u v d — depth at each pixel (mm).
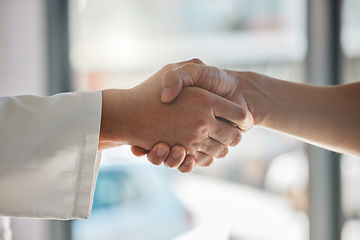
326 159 2119
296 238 2180
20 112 743
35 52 2000
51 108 761
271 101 1059
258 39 2121
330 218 2143
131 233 2109
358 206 2135
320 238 2152
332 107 1032
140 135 920
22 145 715
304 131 1055
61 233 2035
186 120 949
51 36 1998
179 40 2115
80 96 806
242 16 2113
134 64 2098
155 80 977
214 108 972
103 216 2092
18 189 719
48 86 2021
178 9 2104
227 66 2123
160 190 2148
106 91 909
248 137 2201
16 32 1972
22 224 1978
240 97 1056
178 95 960
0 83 1974
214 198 2178
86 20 2039
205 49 2119
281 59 2123
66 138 738
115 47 2078
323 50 2078
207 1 2104
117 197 2115
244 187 2205
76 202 743
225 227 2158
